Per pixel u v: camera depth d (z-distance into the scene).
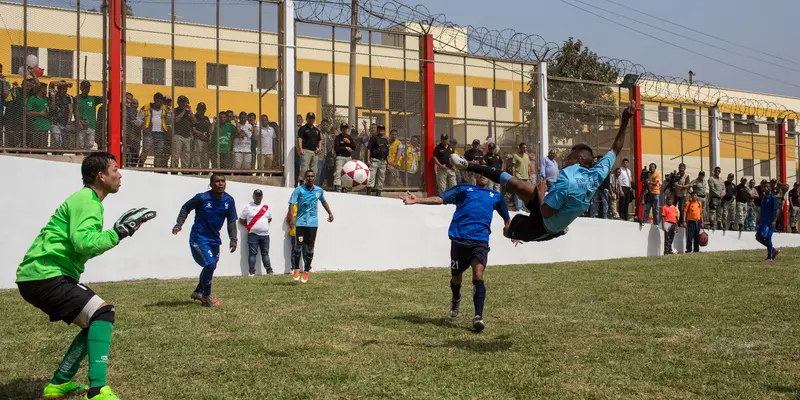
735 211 25.80
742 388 5.52
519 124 21.20
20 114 14.73
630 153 23.86
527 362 6.32
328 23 18.23
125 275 14.34
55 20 15.16
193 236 9.75
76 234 4.84
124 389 5.45
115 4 15.66
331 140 18.05
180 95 16.34
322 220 16.56
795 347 7.00
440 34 21.05
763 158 29.45
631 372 5.99
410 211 17.84
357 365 6.16
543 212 6.73
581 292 11.23
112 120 15.47
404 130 19.12
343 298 10.53
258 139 17.08
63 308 4.96
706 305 9.70
